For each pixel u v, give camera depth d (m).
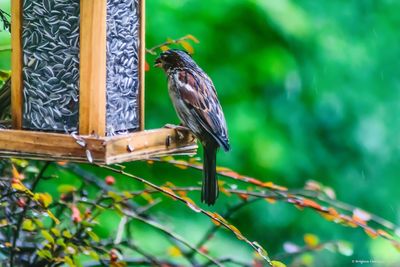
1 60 12.48
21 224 8.23
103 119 7.82
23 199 8.67
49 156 7.50
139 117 8.51
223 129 9.21
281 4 14.84
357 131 16.44
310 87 15.63
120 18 8.22
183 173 14.63
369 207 16.80
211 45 14.45
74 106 7.90
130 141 7.71
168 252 9.45
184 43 8.86
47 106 7.96
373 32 16.27
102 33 7.77
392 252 16.00
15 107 8.01
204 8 14.34
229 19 14.45
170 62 9.62
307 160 15.84
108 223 12.70
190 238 14.77
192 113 9.28
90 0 7.75
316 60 15.45
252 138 15.16
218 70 14.67
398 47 16.44
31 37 7.98
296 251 9.10
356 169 16.62
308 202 8.54
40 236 8.99
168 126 8.51
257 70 14.79
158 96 14.45
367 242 16.27
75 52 7.88
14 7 7.97
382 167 16.73
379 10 16.36
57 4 7.90
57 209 8.97
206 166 8.98
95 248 8.13
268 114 15.47
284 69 14.88
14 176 7.73
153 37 14.05
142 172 14.32
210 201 8.91
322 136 16.27
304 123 15.86
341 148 16.47
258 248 7.56
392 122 16.59
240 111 15.06
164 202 14.84
